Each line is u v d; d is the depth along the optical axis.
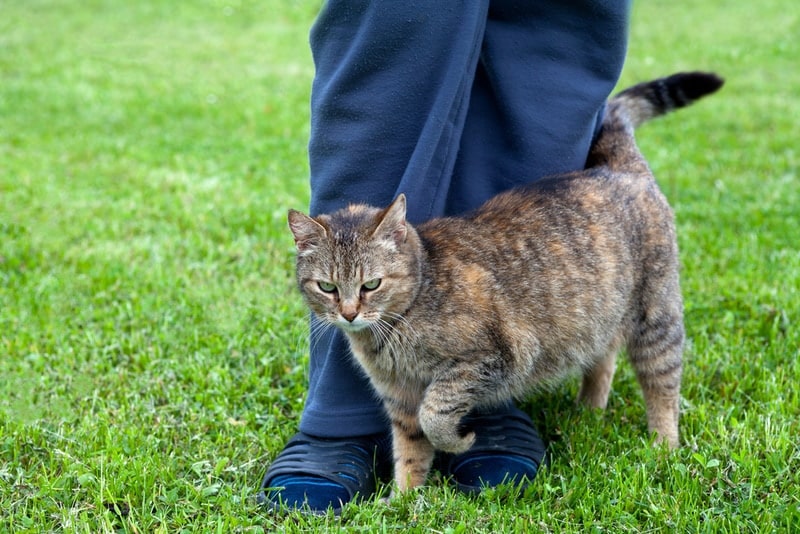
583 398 3.95
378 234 3.19
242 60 11.93
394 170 3.39
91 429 3.63
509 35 3.42
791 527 2.85
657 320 3.62
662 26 13.21
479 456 3.36
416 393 3.38
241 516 3.05
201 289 5.05
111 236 5.89
